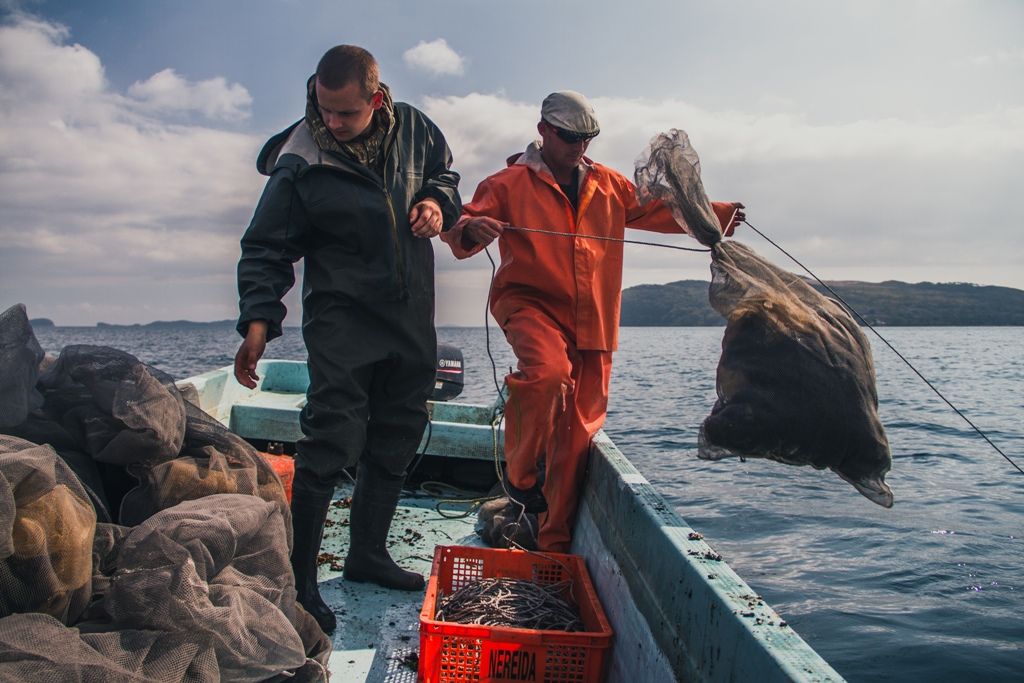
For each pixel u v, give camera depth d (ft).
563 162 11.90
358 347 9.88
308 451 9.76
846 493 29.63
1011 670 14.71
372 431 10.80
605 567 10.30
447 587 11.11
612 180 12.36
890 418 56.34
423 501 15.57
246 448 8.68
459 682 8.68
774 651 5.30
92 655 5.36
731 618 6.00
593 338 12.10
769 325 8.58
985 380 95.04
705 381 99.60
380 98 9.43
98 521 6.98
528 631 8.64
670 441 46.44
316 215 9.50
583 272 11.97
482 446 15.99
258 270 9.18
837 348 8.48
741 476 33.30
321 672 7.15
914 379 96.99
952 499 29.07
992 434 47.78
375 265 9.80
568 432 12.34
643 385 93.25
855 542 23.11
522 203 12.04
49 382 8.27
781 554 22.02
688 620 6.98
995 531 24.32
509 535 12.76
